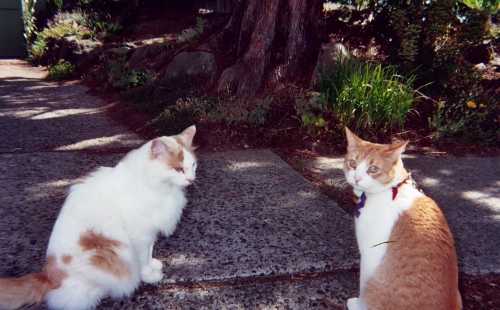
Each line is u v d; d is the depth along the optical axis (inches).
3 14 164.1
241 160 62.1
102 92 102.5
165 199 35.1
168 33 131.0
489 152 70.1
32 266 36.6
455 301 28.9
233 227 44.3
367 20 96.9
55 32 148.6
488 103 74.5
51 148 64.0
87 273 31.1
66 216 32.4
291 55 81.4
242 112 71.1
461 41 83.2
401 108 71.4
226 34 93.1
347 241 42.6
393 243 30.0
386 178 31.9
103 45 129.4
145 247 34.9
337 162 63.7
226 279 36.7
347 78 71.7
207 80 86.1
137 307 33.3
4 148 62.9
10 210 45.2
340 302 34.8
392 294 29.0
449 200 52.7
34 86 110.8
